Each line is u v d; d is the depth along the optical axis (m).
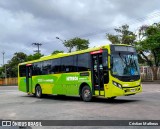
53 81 21.20
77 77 18.31
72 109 13.99
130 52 16.64
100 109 13.43
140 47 45.28
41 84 23.05
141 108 13.07
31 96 25.72
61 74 20.11
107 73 15.78
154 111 11.94
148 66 49.72
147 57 49.16
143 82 44.47
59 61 20.47
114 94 15.46
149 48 43.94
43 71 22.70
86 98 17.55
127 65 16.17
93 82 16.89
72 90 18.83
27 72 25.39
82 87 18.05
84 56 17.72
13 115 12.84
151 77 47.94
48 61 22.02
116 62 15.81
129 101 16.59
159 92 23.28
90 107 14.44
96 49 16.70
